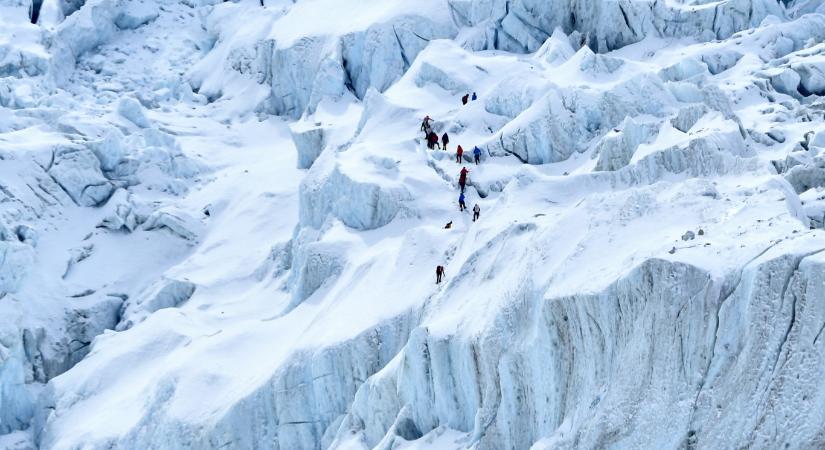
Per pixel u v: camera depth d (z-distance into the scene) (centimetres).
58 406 10538
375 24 15000
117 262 12975
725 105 10100
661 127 9119
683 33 13350
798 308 4659
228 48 17125
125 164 14088
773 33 12294
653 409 5059
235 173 14375
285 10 17288
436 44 13488
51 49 16912
